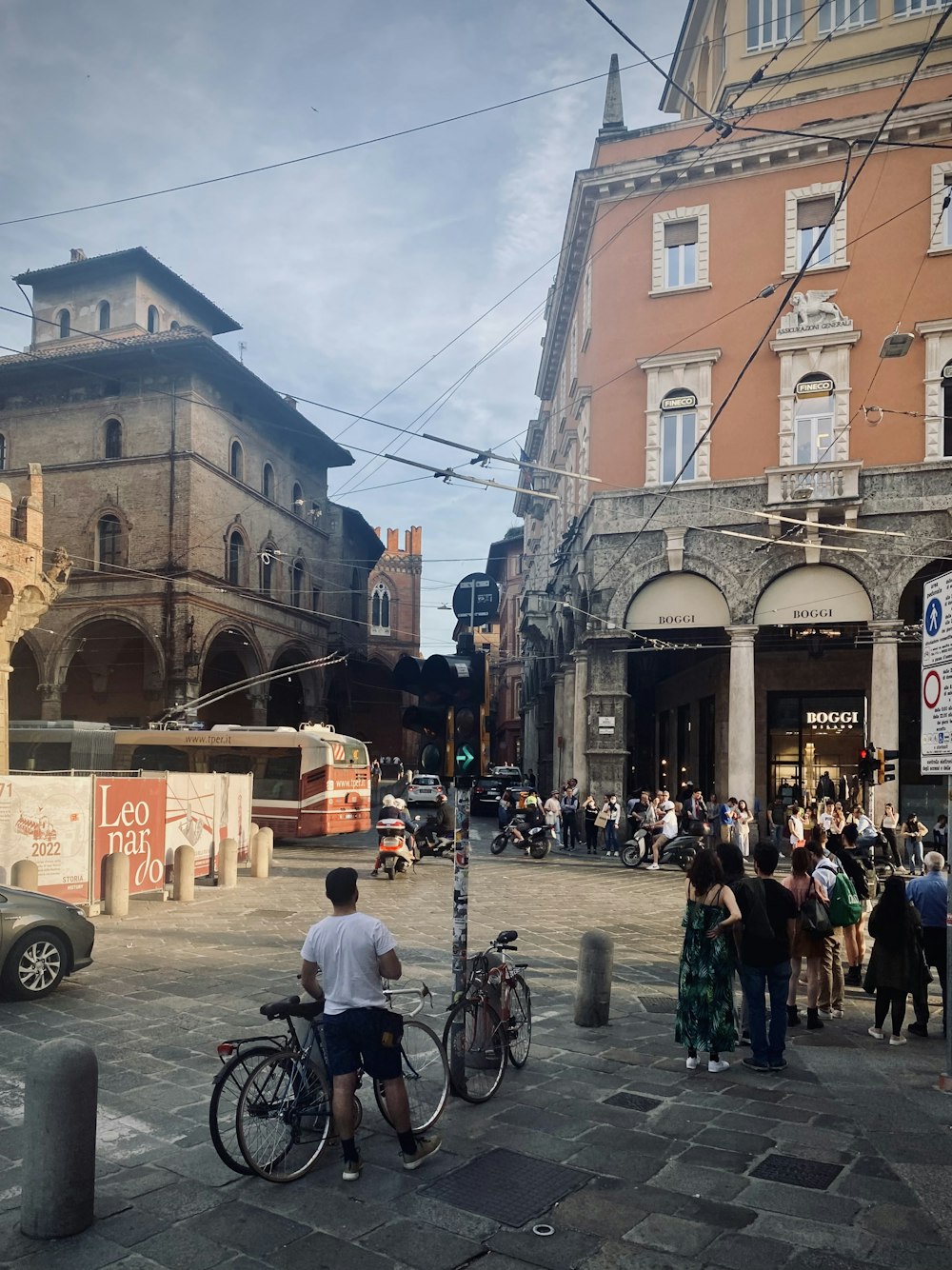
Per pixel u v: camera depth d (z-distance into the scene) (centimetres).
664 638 2939
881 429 2484
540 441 4600
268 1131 539
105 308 3931
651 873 2158
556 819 2692
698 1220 493
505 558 7425
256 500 4022
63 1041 496
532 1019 895
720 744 3052
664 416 2695
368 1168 554
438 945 1209
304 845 2683
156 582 3472
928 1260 454
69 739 2489
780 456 2558
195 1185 529
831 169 2552
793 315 2558
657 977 1088
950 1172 550
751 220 2620
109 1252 458
